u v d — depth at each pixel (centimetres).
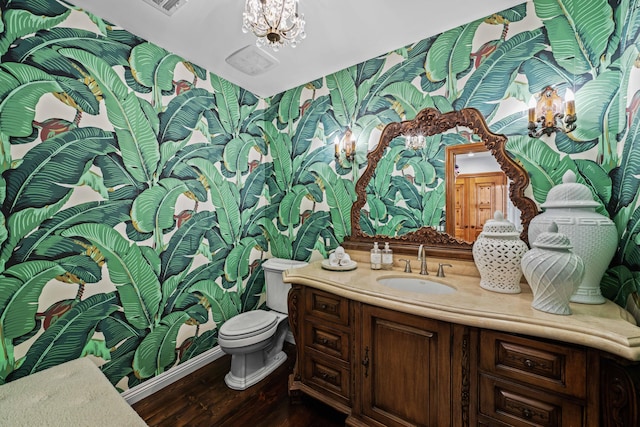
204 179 202
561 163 131
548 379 90
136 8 143
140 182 166
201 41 171
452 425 108
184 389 175
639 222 101
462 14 150
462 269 154
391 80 184
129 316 161
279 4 107
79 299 142
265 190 257
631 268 105
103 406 100
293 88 237
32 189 127
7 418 92
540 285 98
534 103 134
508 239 122
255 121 247
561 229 111
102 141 149
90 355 145
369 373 131
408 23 157
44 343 130
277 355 211
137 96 164
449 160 162
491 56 149
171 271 182
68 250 138
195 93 196
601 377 82
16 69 122
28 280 126
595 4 124
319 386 152
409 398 119
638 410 77
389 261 172
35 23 128
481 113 152
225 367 199
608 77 120
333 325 145
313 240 228
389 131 184
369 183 194
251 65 199
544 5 135
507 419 97
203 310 202
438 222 165
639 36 102
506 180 144
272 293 232
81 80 142
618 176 117
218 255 213
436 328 111
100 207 149
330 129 215
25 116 125
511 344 97
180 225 187
